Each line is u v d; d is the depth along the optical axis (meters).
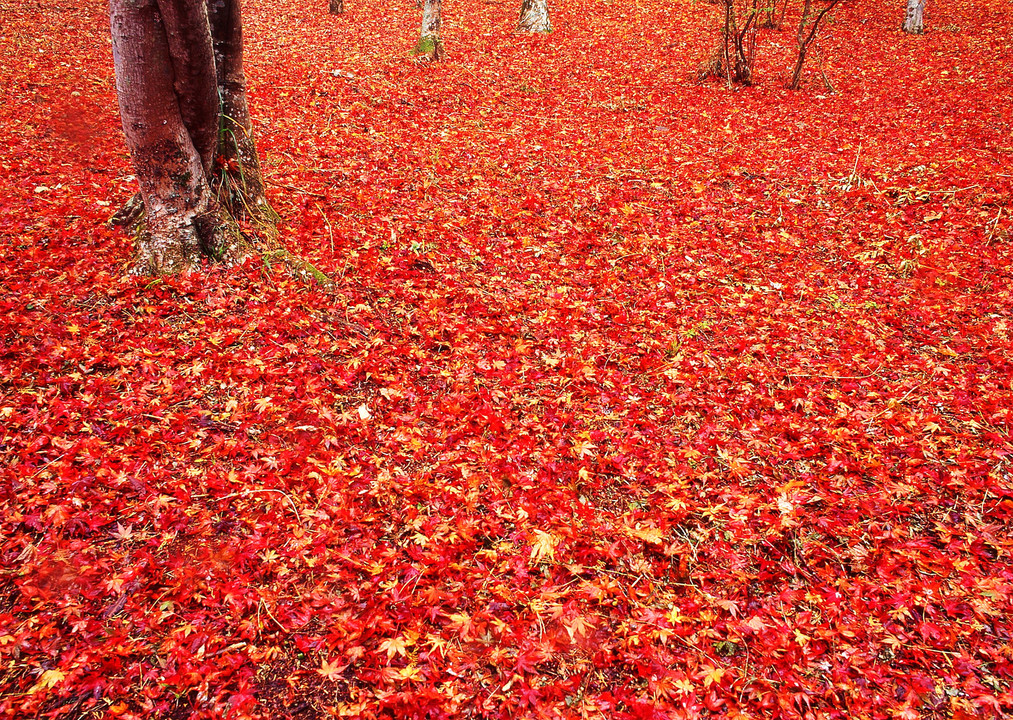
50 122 9.85
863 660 3.21
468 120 11.84
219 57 6.05
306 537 3.65
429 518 3.85
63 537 3.50
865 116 12.90
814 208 8.76
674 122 12.46
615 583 3.56
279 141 9.66
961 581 3.63
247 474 4.00
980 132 11.47
